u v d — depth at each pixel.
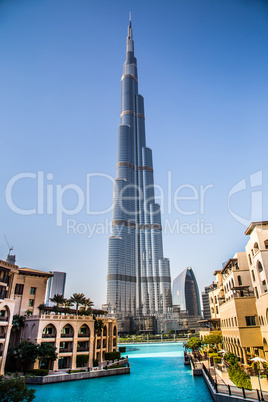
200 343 75.81
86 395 41.00
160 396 38.94
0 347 49.66
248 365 45.44
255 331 48.22
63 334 60.25
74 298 69.62
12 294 59.84
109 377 54.81
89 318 65.56
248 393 28.64
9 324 51.53
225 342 66.69
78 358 59.84
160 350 133.00
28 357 52.38
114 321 89.44
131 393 41.66
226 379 38.91
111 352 73.62
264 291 45.09
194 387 43.41
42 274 70.88
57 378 49.84
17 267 62.00
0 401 21.73
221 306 69.12
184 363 71.12
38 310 68.75
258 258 45.44
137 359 93.81
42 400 38.41
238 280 56.59
